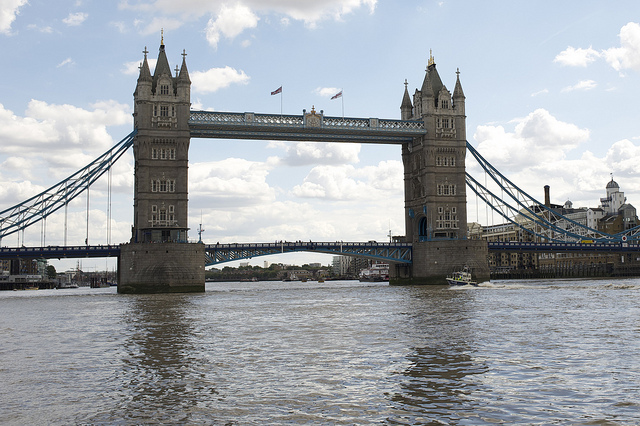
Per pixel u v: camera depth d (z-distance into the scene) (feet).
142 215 424.87
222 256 463.01
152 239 425.69
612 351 116.37
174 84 440.45
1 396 86.79
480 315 190.08
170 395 85.87
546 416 73.05
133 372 102.42
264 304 271.49
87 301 334.24
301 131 466.70
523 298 271.90
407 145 528.22
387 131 489.67
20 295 497.05
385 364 105.40
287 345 130.00
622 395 82.17
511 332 145.59
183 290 408.05
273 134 460.96
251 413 76.23
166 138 431.02
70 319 207.82
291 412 76.38
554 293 313.53
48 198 430.20
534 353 114.73
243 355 117.80
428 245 492.54
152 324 181.37
